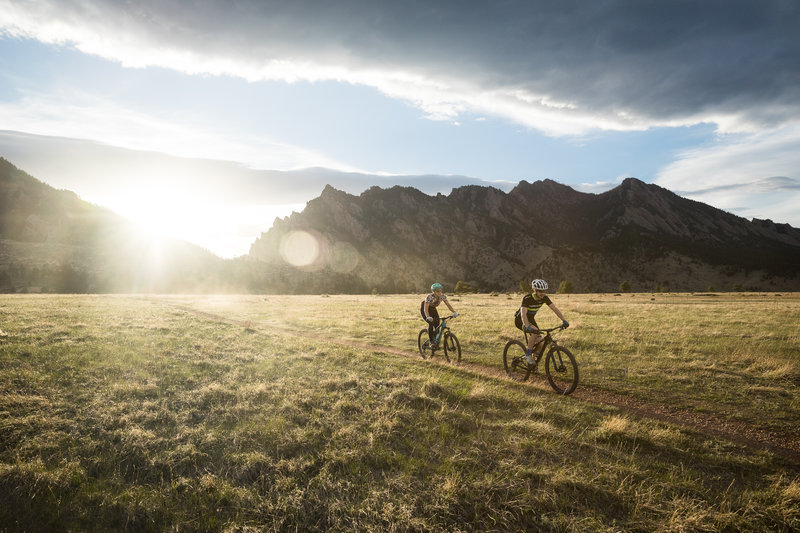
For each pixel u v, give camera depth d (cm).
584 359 1079
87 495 409
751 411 693
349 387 767
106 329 1323
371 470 467
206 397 692
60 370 798
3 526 366
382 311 2583
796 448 552
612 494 422
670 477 459
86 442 510
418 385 780
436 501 404
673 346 1230
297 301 4050
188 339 1227
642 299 5709
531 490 432
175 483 434
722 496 429
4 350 933
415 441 539
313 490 424
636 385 844
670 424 621
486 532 371
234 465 471
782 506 405
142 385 730
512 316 2214
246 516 389
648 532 372
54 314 1633
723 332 1501
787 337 1371
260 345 1188
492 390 756
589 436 560
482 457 497
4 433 520
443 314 2414
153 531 369
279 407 644
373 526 374
